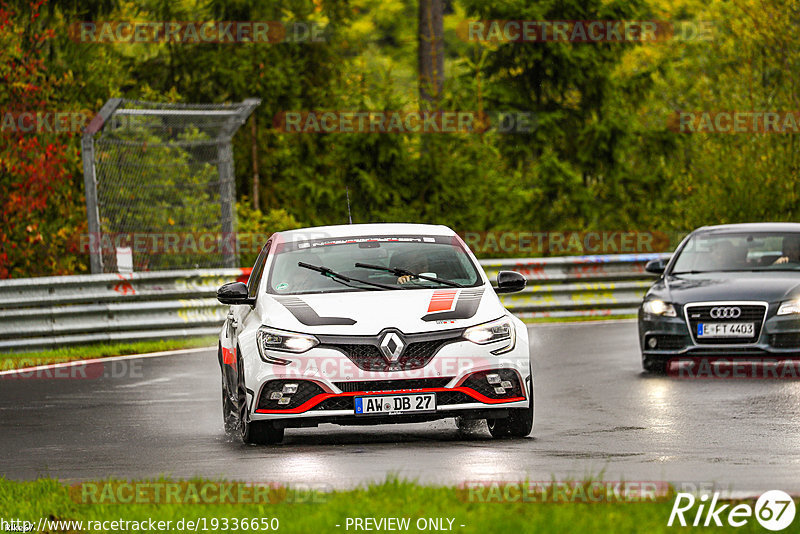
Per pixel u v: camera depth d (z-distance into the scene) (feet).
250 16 425.69
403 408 125.80
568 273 317.22
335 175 407.03
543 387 180.55
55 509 93.86
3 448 137.08
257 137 429.38
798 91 390.01
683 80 469.57
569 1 449.06
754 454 118.83
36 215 313.73
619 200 467.11
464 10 449.89
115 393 185.37
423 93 417.08
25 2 327.47
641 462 114.42
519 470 109.81
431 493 92.02
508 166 460.14
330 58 438.81
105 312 254.88
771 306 185.98
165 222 320.91
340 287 136.56
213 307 271.08
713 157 402.72
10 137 305.94
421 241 144.56
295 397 126.82
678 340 189.06
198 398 177.58
